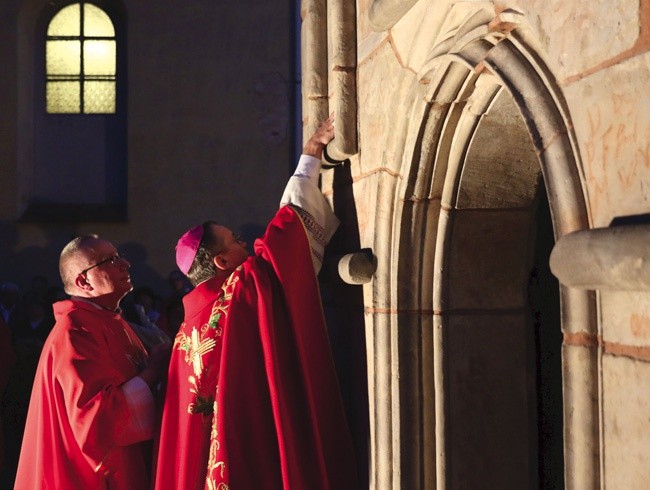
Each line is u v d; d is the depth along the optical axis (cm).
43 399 295
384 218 245
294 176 283
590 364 142
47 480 290
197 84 1063
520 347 239
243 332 263
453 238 235
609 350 138
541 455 239
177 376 279
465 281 237
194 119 1062
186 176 1058
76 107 1095
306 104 313
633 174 131
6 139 1053
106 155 1095
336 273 271
